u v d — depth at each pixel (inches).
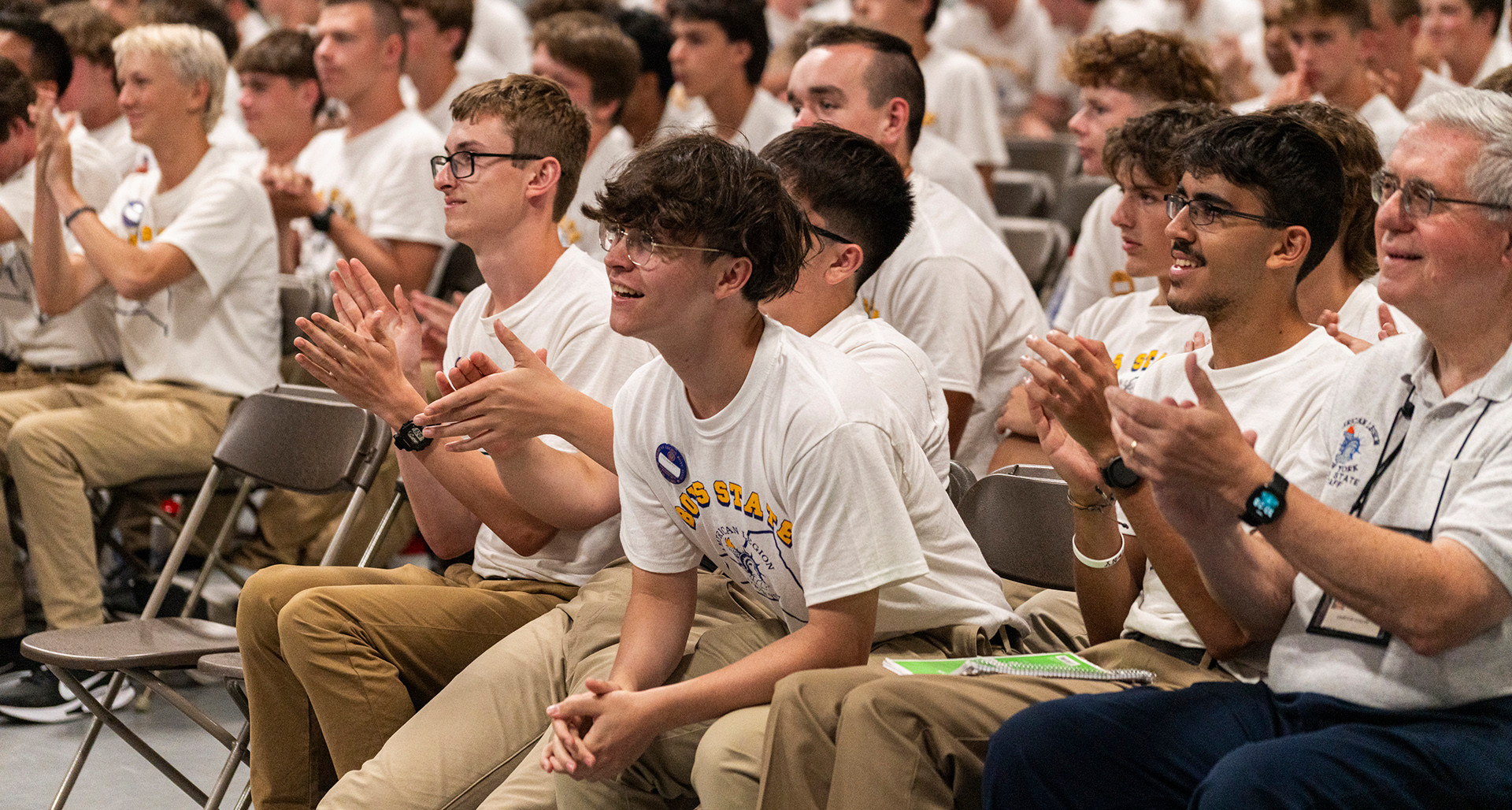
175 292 283.7
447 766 164.1
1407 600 115.6
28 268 297.0
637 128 365.4
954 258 221.6
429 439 177.5
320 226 310.5
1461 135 122.0
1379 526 128.6
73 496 262.5
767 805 132.0
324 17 333.1
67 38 345.1
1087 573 151.5
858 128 232.2
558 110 193.5
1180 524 127.5
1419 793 117.2
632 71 338.6
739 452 142.8
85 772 222.5
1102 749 126.4
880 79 231.8
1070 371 137.3
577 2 386.9
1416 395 130.0
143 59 281.4
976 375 222.2
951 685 134.3
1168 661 144.0
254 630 177.9
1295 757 117.5
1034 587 187.0
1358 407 134.5
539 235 193.6
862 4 393.7
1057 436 146.3
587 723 141.0
